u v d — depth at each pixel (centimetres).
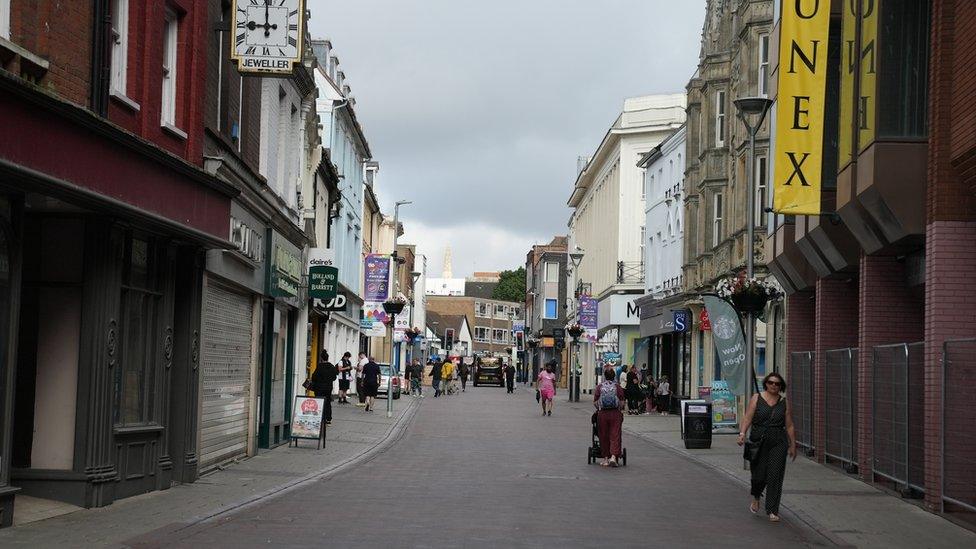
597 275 8100
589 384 8306
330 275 2992
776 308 3381
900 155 1703
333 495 1670
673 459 2519
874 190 1719
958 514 1501
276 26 1808
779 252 2681
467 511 1507
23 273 1422
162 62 1633
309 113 3041
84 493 1403
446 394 6769
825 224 2153
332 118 4731
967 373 1469
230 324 2088
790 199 2072
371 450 2542
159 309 1655
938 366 1596
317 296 3000
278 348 2591
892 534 1386
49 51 1266
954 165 1594
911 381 1734
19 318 1312
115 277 1453
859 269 2167
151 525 1288
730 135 3994
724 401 3097
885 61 1716
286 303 2642
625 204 7056
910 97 1714
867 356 2002
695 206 4597
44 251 1423
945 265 1602
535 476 2041
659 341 5412
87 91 1364
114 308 1452
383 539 1235
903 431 1764
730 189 3938
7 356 1209
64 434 1412
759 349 3516
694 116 4622
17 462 1409
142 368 1599
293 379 2841
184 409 1755
